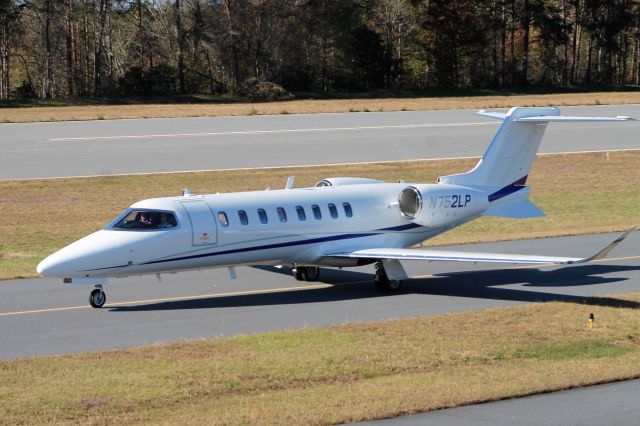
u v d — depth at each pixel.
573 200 94.12
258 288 52.59
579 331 40.53
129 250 46.75
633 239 70.94
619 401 30.97
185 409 29.36
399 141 126.62
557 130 141.00
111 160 107.94
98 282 46.72
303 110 164.38
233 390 31.47
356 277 56.62
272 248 51.00
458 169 108.00
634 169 111.38
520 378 32.88
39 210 83.62
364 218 54.41
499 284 54.31
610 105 175.12
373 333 39.84
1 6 194.38
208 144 120.38
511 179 60.44
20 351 38.16
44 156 109.81
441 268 59.75
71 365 34.72
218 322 43.81
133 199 88.69
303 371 33.66
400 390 31.34
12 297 49.78
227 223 49.44
